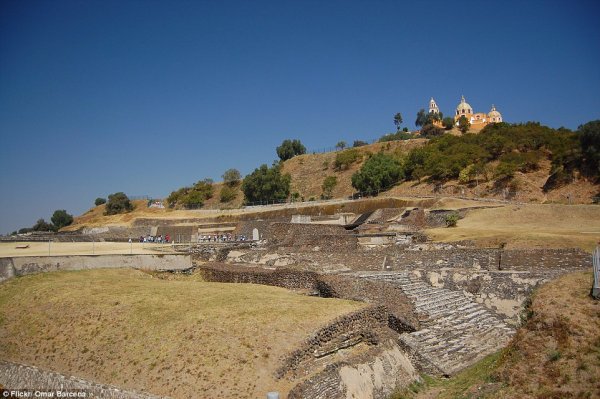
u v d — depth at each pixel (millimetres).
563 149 87500
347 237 44719
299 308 23672
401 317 25484
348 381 18266
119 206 145625
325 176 144500
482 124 174250
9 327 26125
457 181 90812
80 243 53188
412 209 66125
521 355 20516
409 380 21266
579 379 17266
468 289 31672
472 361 23500
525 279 29484
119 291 28266
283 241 50281
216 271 37188
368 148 150750
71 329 24219
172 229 86562
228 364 18656
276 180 124250
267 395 15914
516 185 80625
